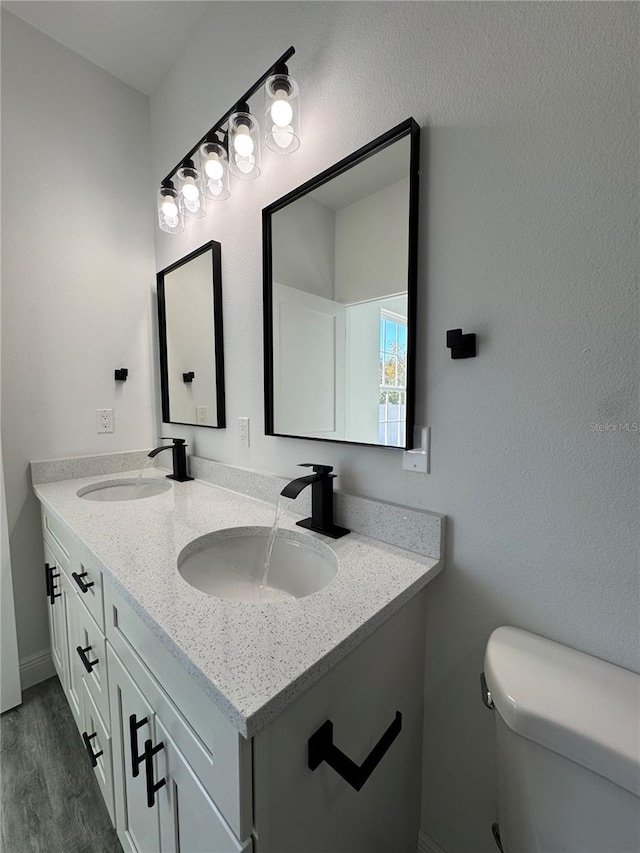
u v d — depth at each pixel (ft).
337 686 2.05
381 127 3.08
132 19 4.97
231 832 1.66
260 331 4.44
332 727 2.03
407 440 3.00
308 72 3.64
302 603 2.28
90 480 5.49
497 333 2.54
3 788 3.91
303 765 1.86
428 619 3.01
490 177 2.52
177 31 5.16
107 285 5.89
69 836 3.49
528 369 2.43
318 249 3.63
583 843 1.77
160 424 6.50
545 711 1.84
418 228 2.88
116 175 5.93
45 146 5.24
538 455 2.42
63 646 4.52
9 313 5.03
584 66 2.14
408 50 2.87
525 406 2.46
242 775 1.58
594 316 2.18
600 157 2.11
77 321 5.61
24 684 5.27
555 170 2.27
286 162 3.94
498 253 2.51
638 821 1.61
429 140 2.79
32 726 4.65
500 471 2.59
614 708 1.85
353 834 2.33
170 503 4.32
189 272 5.55
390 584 2.52
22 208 5.07
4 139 4.89
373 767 1.96
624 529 2.14
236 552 3.55
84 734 3.65
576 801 1.78
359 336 3.31
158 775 2.32
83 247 5.64
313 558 3.30
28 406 5.23
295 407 3.98
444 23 2.67
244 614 2.16
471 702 2.83
